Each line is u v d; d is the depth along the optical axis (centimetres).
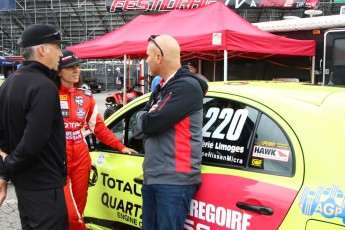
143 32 787
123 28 845
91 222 326
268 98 236
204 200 234
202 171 242
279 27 804
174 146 228
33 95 224
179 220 230
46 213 236
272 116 227
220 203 227
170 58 237
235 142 238
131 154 302
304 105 225
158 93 246
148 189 239
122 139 325
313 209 193
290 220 198
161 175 229
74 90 310
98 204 318
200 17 735
